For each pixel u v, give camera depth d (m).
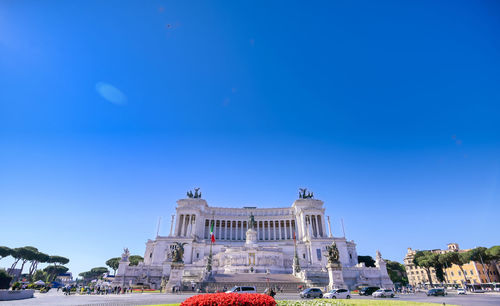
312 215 123.56
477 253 105.50
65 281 168.25
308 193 141.00
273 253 90.31
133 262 135.88
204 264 89.56
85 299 40.81
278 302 28.30
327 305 26.42
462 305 31.05
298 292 58.44
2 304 33.47
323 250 102.88
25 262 123.38
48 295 51.84
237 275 72.00
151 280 81.44
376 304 27.50
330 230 121.81
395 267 149.25
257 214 141.12
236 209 141.00
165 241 103.06
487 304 33.66
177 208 123.06
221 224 136.75
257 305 18.86
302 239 119.12
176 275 56.28
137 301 36.59
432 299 43.00
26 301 37.78
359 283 80.25
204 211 134.75
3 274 59.25
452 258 111.81
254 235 105.81
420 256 143.00
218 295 19.89
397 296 53.94
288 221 137.25
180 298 41.44
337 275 52.47
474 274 115.50
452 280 127.94
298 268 75.75
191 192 137.50
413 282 159.38
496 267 119.00
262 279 67.94
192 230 118.38
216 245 106.31
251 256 88.62
